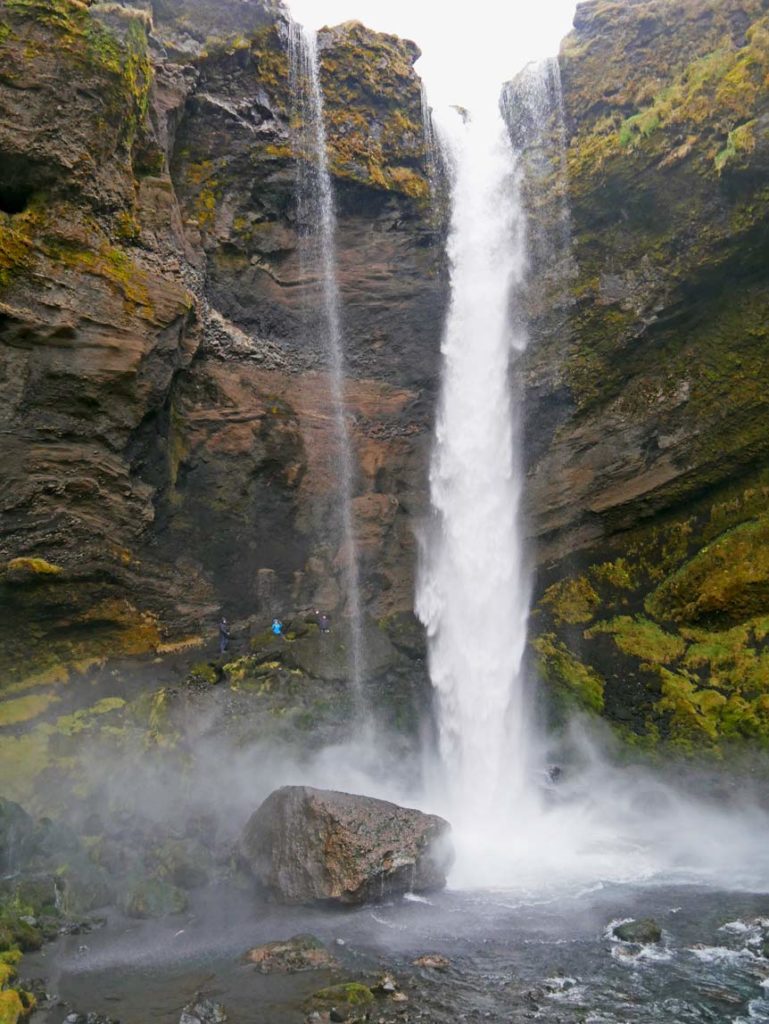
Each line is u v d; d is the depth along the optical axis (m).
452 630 20.50
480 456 21.27
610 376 20.02
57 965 9.41
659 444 19.55
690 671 18.00
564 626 19.86
